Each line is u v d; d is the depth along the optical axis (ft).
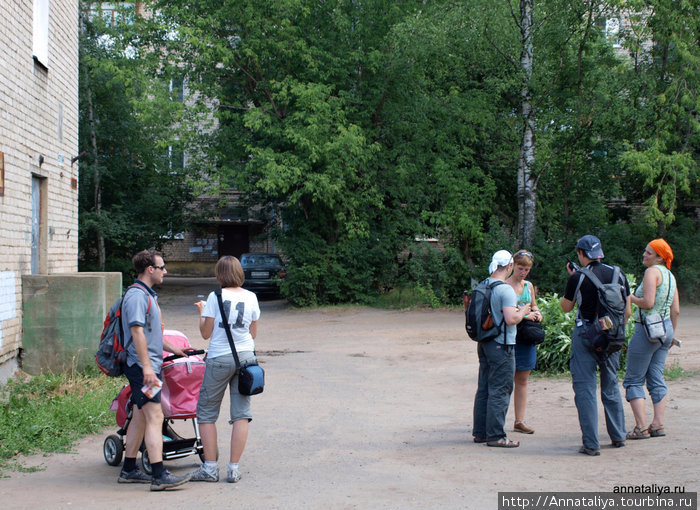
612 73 68.49
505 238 72.79
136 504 16.06
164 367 19.61
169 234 105.50
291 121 70.59
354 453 21.35
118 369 18.31
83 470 19.76
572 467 18.30
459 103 71.92
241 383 17.93
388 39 70.23
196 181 73.87
